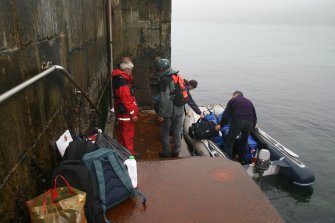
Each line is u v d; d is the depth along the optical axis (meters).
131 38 7.15
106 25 6.73
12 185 1.71
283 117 14.86
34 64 2.07
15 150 1.75
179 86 4.56
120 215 2.39
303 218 5.94
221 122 5.98
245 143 6.01
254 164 5.61
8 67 1.66
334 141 11.30
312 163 9.17
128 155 2.80
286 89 22.94
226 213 2.46
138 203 2.55
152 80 7.36
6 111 1.64
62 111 2.80
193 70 33.34
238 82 26.25
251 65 37.97
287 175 6.33
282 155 6.44
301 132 12.45
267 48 67.88
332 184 7.59
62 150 2.60
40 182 2.17
